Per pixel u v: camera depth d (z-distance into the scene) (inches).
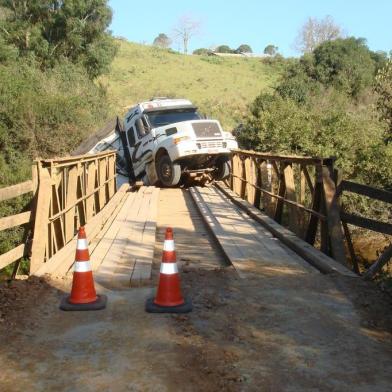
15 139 975.0
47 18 1508.4
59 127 1003.9
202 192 664.4
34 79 1202.0
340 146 730.2
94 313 228.2
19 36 1465.3
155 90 1919.3
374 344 197.8
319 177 331.9
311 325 214.5
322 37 2783.0
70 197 397.7
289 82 1263.5
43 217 302.8
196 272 287.4
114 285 269.0
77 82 1353.3
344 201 550.0
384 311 228.2
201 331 208.8
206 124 690.8
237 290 255.9
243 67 2608.3
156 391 163.6
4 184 776.9
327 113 861.8
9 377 173.2
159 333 206.5
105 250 343.0
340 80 1550.2
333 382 170.1
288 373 175.6
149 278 277.3
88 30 1541.6
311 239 350.0
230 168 712.4
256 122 885.8
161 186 741.9
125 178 795.4
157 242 395.5
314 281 267.7
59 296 249.8
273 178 567.8
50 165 334.0
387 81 716.7
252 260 310.5
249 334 205.9
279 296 246.8
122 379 170.9
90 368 178.4
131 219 464.1
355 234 543.2
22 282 267.3
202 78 2190.0
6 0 1499.8
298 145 791.7
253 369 178.1
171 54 2755.9
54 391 164.4
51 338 202.7
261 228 416.5
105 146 824.9
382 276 280.1
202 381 169.5
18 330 209.3
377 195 269.9
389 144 655.1
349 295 246.7
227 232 399.5
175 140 676.1
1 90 1004.6
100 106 1322.6
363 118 796.0
